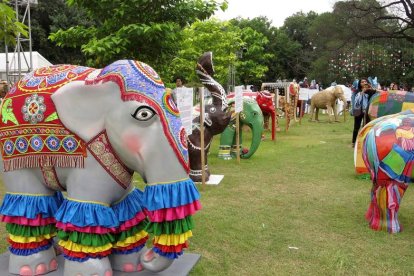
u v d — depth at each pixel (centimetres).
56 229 319
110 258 325
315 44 4500
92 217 283
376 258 377
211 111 659
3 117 301
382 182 439
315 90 2172
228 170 755
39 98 290
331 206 534
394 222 443
